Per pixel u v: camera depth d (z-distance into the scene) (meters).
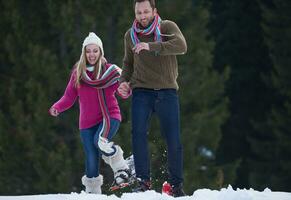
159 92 15.87
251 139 60.62
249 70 63.78
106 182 38.56
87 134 17.50
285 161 58.09
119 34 43.84
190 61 46.72
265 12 59.12
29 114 44.84
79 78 17.38
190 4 47.00
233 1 64.38
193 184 43.75
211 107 53.75
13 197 15.50
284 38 58.44
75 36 45.06
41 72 44.84
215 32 64.50
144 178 15.87
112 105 17.44
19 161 45.38
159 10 46.22
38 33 47.12
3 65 48.00
